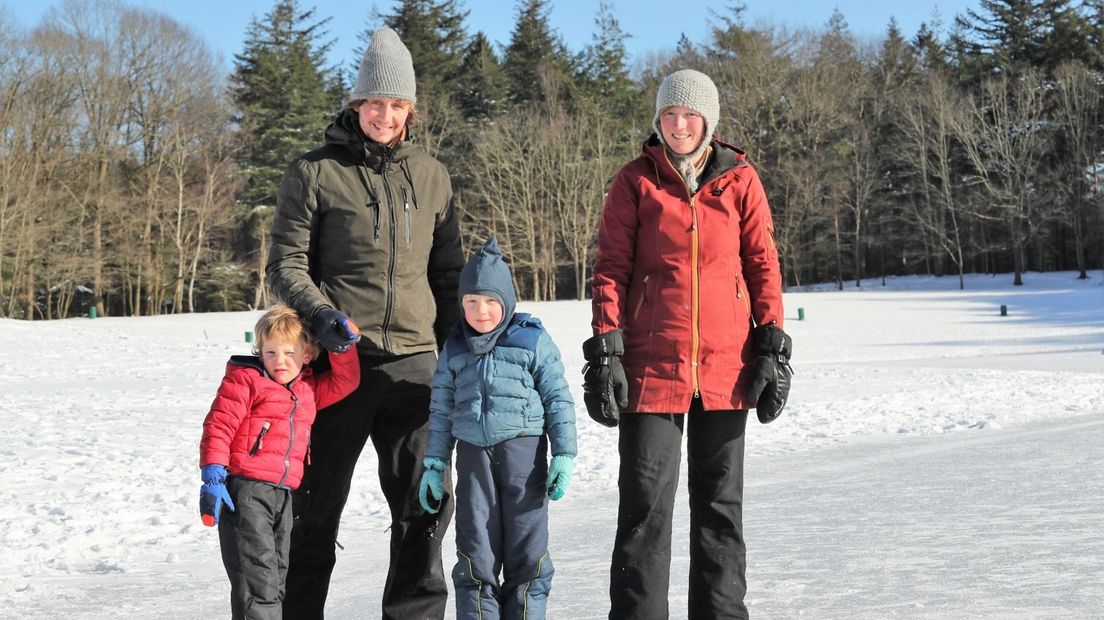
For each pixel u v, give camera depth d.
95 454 9.84
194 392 15.89
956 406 13.02
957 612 3.81
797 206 59.62
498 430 3.75
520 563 3.76
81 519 6.96
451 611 4.52
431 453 3.83
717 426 3.76
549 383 3.80
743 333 3.78
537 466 3.79
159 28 52.66
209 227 53.88
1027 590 4.07
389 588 4.00
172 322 38.25
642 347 3.73
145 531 6.68
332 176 3.90
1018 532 5.30
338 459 3.93
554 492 3.72
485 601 3.70
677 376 3.67
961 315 37.91
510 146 58.31
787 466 8.97
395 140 4.02
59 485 8.25
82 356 22.47
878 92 66.88
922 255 63.69
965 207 60.41
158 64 52.84
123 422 12.38
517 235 58.91
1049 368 18.69
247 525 3.61
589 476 8.68
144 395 15.45
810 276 67.00
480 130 59.22
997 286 57.19
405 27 62.50
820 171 60.31
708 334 3.70
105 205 50.53
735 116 60.06
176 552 6.10
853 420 12.05
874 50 70.88
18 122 47.00
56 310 56.19
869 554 4.98
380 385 3.93
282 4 60.00
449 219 4.20
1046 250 65.69
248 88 59.31
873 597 4.11
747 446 10.41
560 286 66.38
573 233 58.19
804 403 13.70
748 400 3.73
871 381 16.69
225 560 3.63
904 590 4.20
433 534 3.97
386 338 3.93
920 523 5.78
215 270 55.09
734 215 3.80
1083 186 59.12
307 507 3.93
